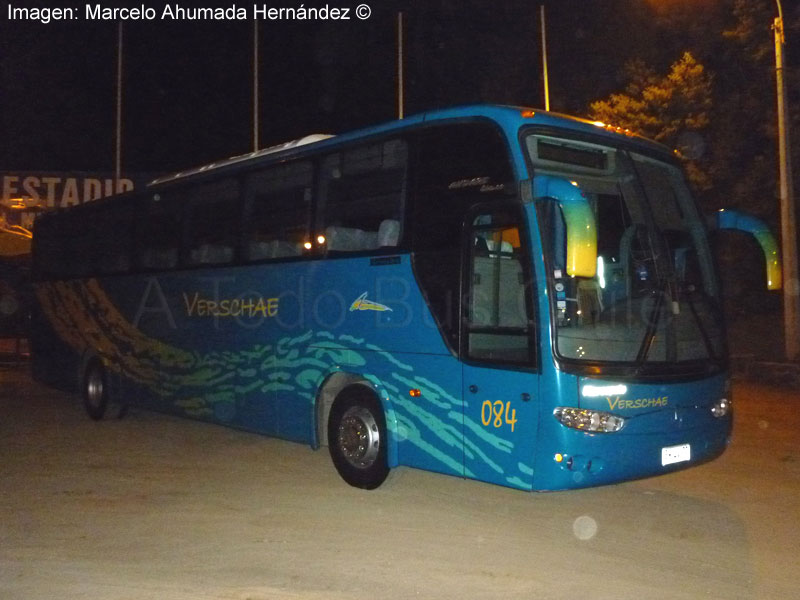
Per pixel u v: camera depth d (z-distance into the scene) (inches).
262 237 383.6
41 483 342.0
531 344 260.5
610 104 916.0
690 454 279.4
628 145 298.5
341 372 332.2
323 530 275.4
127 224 494.3
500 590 222.1
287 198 369.4
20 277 1049.5
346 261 331.6
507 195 270.7
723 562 244.8
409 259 303.6
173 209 452.1
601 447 256.2
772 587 224.5
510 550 255.6
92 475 356.8
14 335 1047.6
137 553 252.2
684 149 865.5
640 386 265.3
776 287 307.3
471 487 332.5
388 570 237.5
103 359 508.1
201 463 381.4
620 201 288.5
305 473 359.6
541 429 256.2
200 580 229.3
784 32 734.5
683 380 277.6
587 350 261.0
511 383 265.3
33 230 625.9
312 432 346.3
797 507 304.5
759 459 383.6
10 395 638.5
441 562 244.4
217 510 300.2
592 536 270.1
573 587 224.4
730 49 876.6
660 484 338.0
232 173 406.3
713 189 860.6
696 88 845.8
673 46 970.7
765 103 831.7
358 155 332.8
